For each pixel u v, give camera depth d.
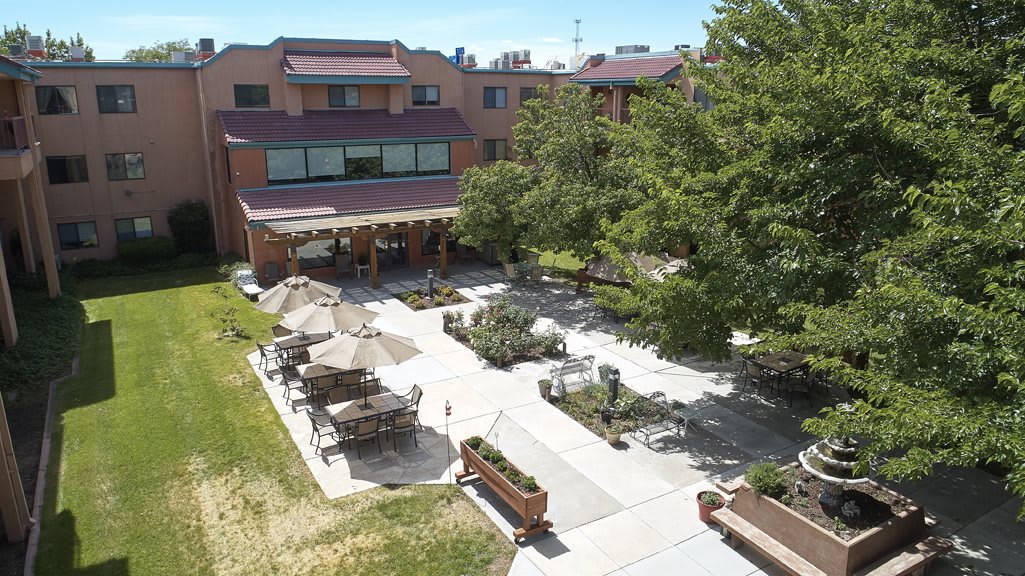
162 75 29.39
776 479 10.98
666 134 14.83
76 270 28.38
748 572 10.49
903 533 10.44
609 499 12.35
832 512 10.54
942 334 8.65
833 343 9.49
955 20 12.75
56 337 20.12
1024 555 10.94
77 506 12.20
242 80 29.02
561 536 11.32
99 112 28.59
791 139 11.84
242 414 15.76
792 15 15.66
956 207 8.31
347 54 31.36
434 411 15.93
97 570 10.57
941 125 10.14
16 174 18.97
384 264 30.12
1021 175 8.66
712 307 12.81
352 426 14.06
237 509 12.09
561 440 14.55
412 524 11.66
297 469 13.39
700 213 12.23
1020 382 7.39
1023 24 12.08
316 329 16.19
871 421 8.68
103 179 29.27
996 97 9.12
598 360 19.28
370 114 31.28
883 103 10.65
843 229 12.72
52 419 15.48
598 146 25.83
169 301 24.98
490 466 12.20
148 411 15.90
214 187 30.64
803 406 16.44
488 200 25.17
